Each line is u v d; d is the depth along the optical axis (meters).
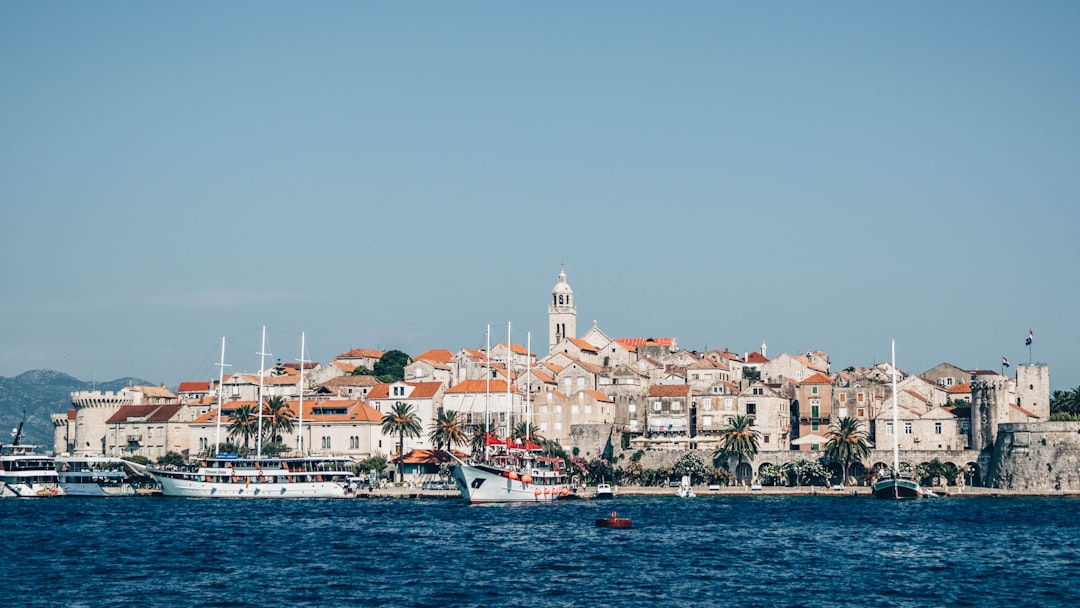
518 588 116.75
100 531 169.38
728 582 120.62
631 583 119.81
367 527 174.00
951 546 150.00
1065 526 176.12
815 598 112.12
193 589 116.31
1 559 137.75
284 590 115.56
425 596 112.50
